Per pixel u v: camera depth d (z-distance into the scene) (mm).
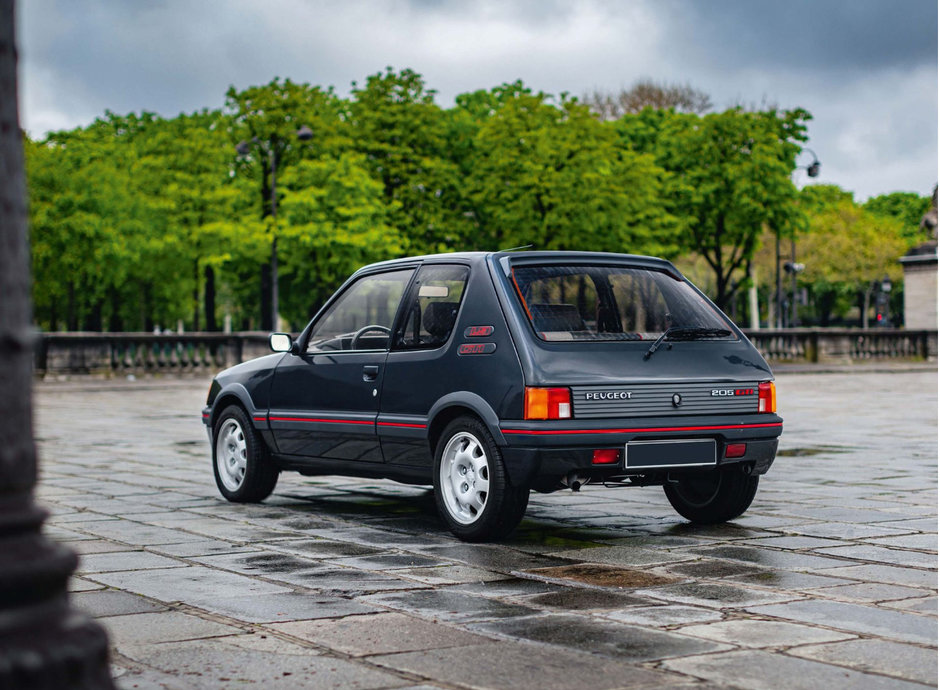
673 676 4109
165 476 10953
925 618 5047
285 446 8734
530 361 6906
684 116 46375
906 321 47594
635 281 7609
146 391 29391
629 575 6059
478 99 53562
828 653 4441
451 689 3953
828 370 39031
